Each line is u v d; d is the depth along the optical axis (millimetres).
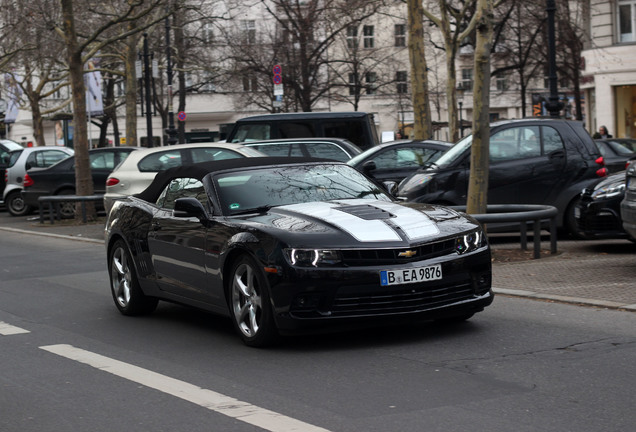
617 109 39500
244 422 5203
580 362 6398
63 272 13758
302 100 40531
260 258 7090
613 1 38938
